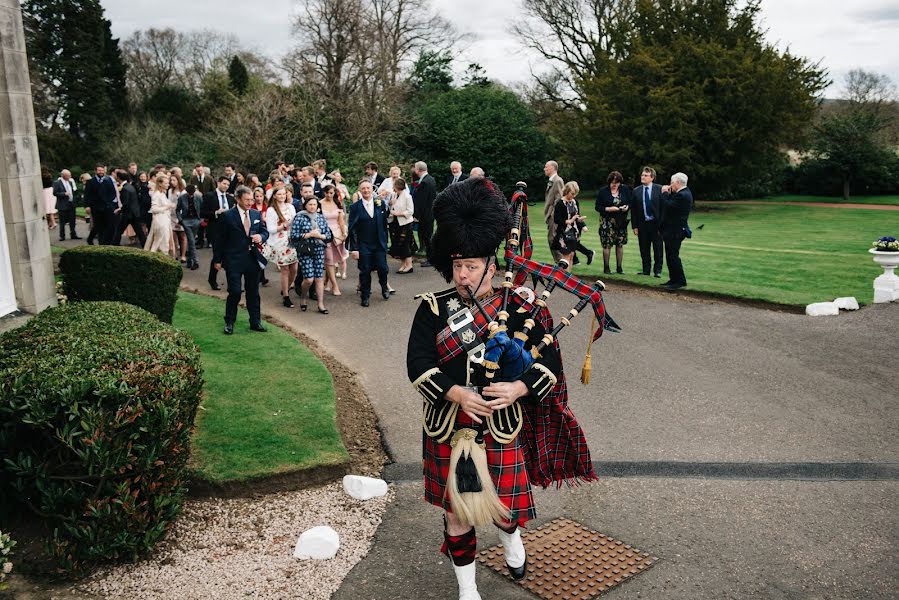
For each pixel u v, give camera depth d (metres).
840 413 5.63
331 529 3.70
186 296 10.18
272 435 4.96
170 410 3.47
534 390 2.86
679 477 4.50
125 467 3.38
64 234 17.30
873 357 7.07
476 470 2.81
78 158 37.16
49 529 3.66
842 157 32.53
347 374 6.83
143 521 3.48
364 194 9.66
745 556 3.57
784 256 14.14
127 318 4.86
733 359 7.11
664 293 10.22
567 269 3.15
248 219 7.89
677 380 6.48
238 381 6.14
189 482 4.25
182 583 3.36
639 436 5.19
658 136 27.75
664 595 3.24
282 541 3.77
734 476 4.51
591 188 37.28
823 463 4.71
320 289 9.42
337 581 3.39
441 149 31.23
